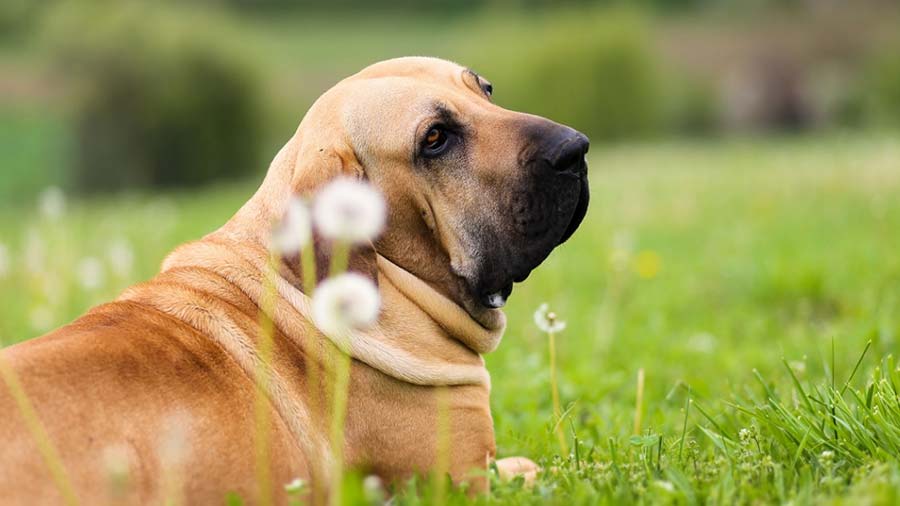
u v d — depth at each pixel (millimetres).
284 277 5012
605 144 67062
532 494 4586
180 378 4434
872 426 4988
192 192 54375
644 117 67312
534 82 67312
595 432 6379
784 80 66750
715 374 7820
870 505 3932
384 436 4910
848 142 33812
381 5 115875
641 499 4340
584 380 7645
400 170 5309
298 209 4328
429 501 4461
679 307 10797
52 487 3902
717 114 68000
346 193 3865
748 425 5766
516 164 5277
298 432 4656
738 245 14180
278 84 67062
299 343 4871
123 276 11461
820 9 74938
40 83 70500
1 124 61156
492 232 5332
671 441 5551
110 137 55438
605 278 12539
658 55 71438
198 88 55062
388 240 5352
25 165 55188
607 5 70062
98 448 4047
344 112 5363
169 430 4223
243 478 4367
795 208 17438
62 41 55000
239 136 56688
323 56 84875
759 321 9594
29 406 3969
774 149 33969
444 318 5324
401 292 5266
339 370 4645
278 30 101812
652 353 8695
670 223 17203
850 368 7293
